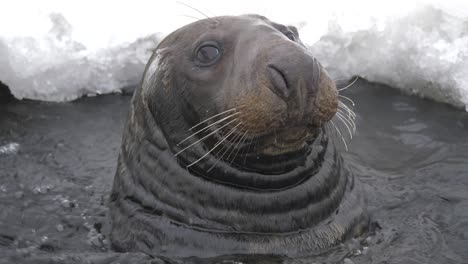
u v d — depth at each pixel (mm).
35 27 2168
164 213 1430
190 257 1389
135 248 1435
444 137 1950
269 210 1396
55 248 1465
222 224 1400
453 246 1470
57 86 2188
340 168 1508
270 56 1257
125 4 2289
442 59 2133
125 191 1506
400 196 1642
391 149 1878
